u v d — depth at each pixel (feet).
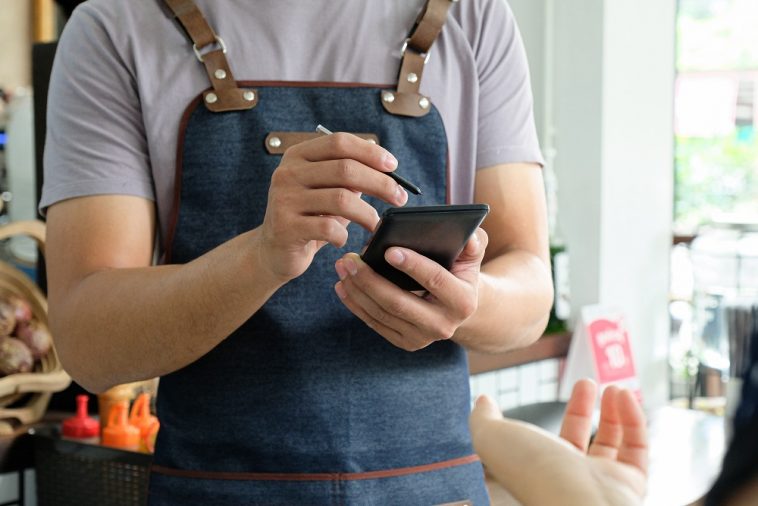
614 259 11.07
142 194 3.85
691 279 12.44
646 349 11.58
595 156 10.83
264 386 3.70
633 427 2.05
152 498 3.78
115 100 3.84
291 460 3.66
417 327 3.21
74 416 6.64
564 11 10.94
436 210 2.94
